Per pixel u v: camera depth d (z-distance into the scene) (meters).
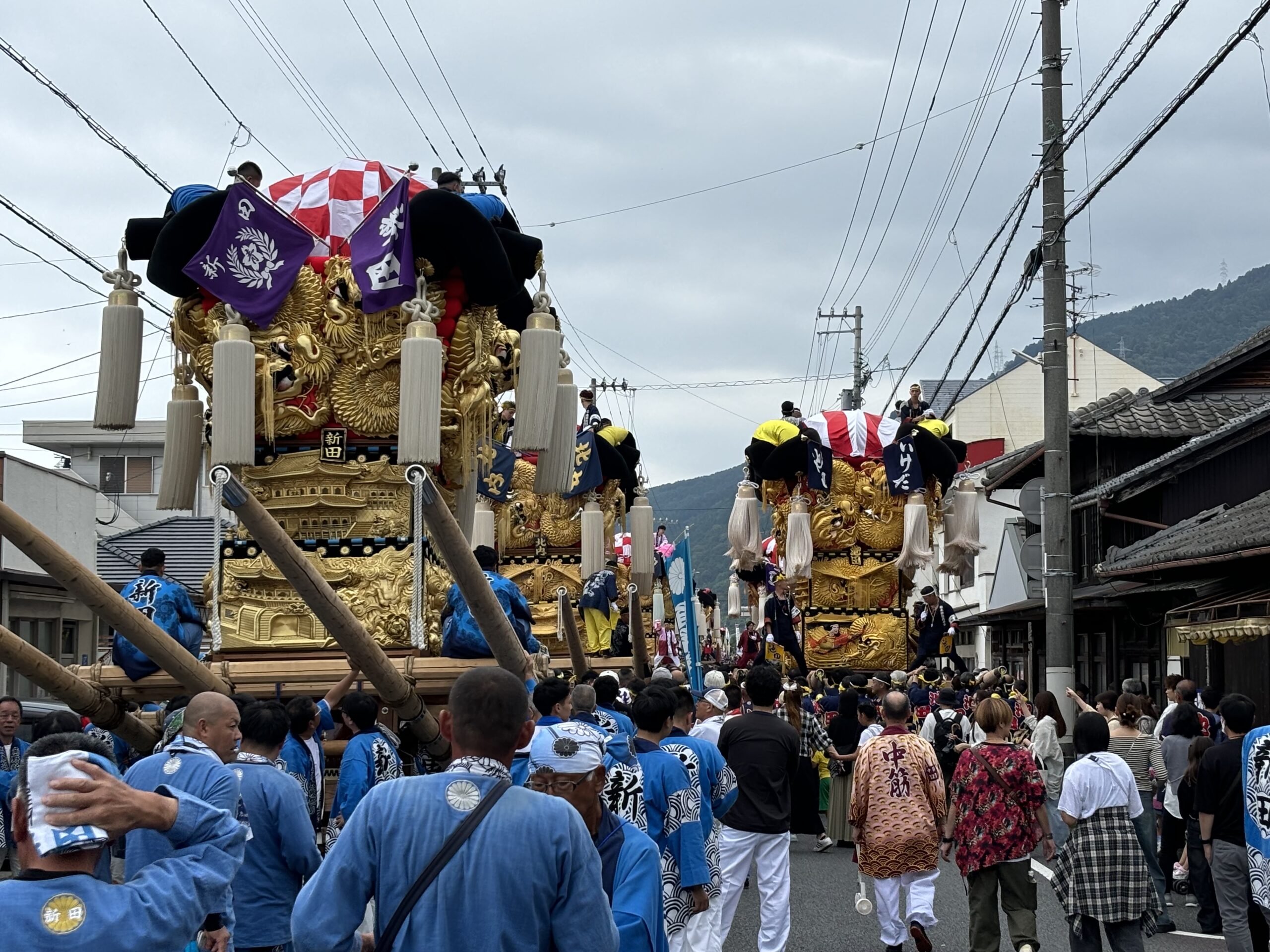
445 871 3.93
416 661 8.99
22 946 3.53
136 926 3.66
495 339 10.28
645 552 18.47
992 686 19.80
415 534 8.32
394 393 9.71
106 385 9.00
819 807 16.23
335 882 3.96
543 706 7.62
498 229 10.16
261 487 9.78
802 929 12.20
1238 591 17.98
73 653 26.95
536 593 22.11
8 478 24.23
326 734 9.27
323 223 10.15
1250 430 23.08
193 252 9.47
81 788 3.64
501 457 19.52
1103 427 26.77
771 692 10.45
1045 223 20.12
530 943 3.95
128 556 28.58
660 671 11.30
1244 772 8.34
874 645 23.86
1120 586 23.78
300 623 9.56
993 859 9.82
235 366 8.80
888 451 23.83
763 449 24.50
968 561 25.02
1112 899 9.05
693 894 7.53
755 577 25.30
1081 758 9.34
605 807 5.46
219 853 3.99
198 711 6.06
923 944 10.27
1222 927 11.88
